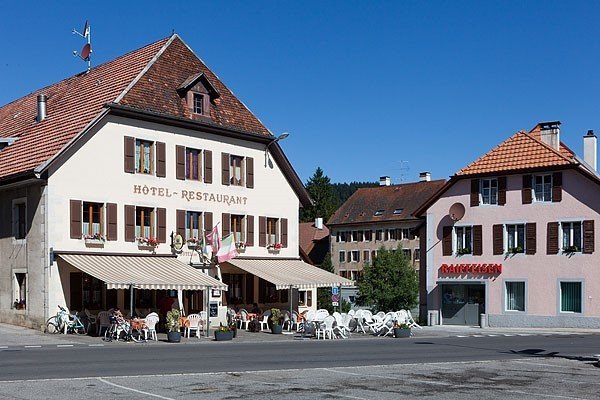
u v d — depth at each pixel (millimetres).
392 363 21188
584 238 43719
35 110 40594
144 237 36156
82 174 33531
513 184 46812
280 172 43500
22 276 34000
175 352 24297
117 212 34812
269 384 16016
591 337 35938
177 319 30734
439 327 46906
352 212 100062
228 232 40031
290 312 38094
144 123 36219
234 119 40938
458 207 48562
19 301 34031
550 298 44812
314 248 105438
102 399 13531
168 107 37344
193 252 38062
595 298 43156
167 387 15273
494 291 46969
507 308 46562
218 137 39812
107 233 34281
